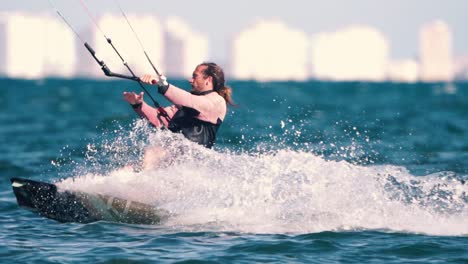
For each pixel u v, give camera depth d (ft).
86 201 102.99
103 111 413.39
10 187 141.28
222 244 92.48
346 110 448.65
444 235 96.94
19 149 207.62
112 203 103.60
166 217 103.96
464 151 209.46
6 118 355.36
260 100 601.21
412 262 85.40
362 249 90.43
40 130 279.90
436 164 178.40
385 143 228.43
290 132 269.23
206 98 104.78
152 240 94.48
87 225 102.37
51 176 156.35
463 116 392.47
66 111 415.85
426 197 113.39
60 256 86.84
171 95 102.17
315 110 439.63
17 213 113.80
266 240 94.02
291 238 95.30
